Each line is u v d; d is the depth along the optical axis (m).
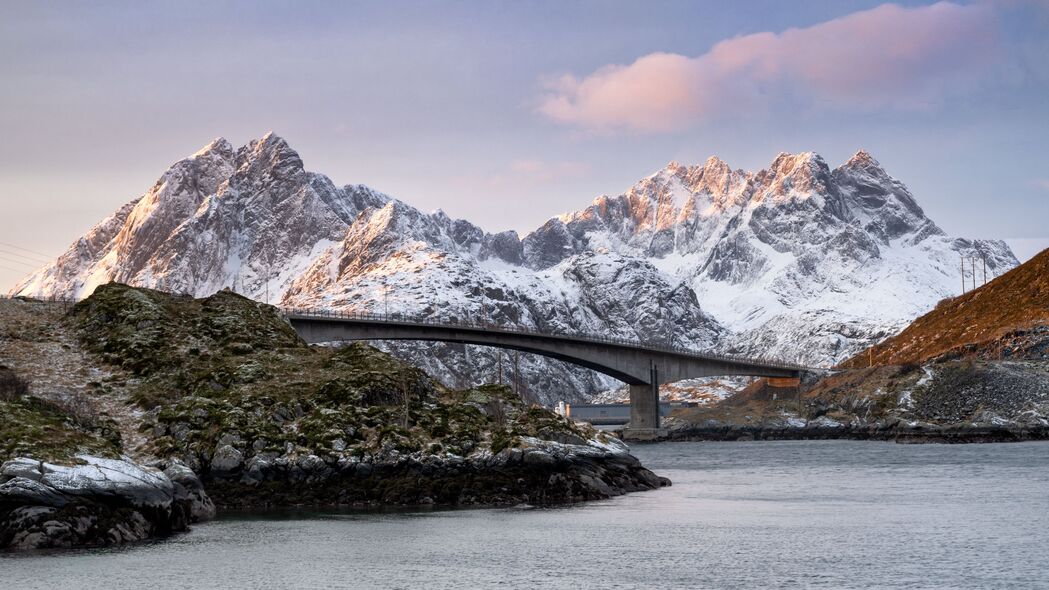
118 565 80.50
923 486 146.62
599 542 93.12
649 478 144.62
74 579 75.50
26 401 116.12
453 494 119.19
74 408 122.94
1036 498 128.25
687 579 77.25
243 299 173.12
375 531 99.00
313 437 122.25
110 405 130.62
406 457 121.75
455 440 126.56
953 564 82.19
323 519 106.56
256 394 129.62
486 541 93.44
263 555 85.81
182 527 99.31
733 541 93.81
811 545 91.62
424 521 105.50
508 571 80.12
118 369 142.38
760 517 110.38
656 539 95.00
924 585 74.56
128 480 93.62
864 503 124.56
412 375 141.25
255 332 158.75
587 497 125.00
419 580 76.94
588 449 135.50
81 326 157.00
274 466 118.25
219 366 141.75
